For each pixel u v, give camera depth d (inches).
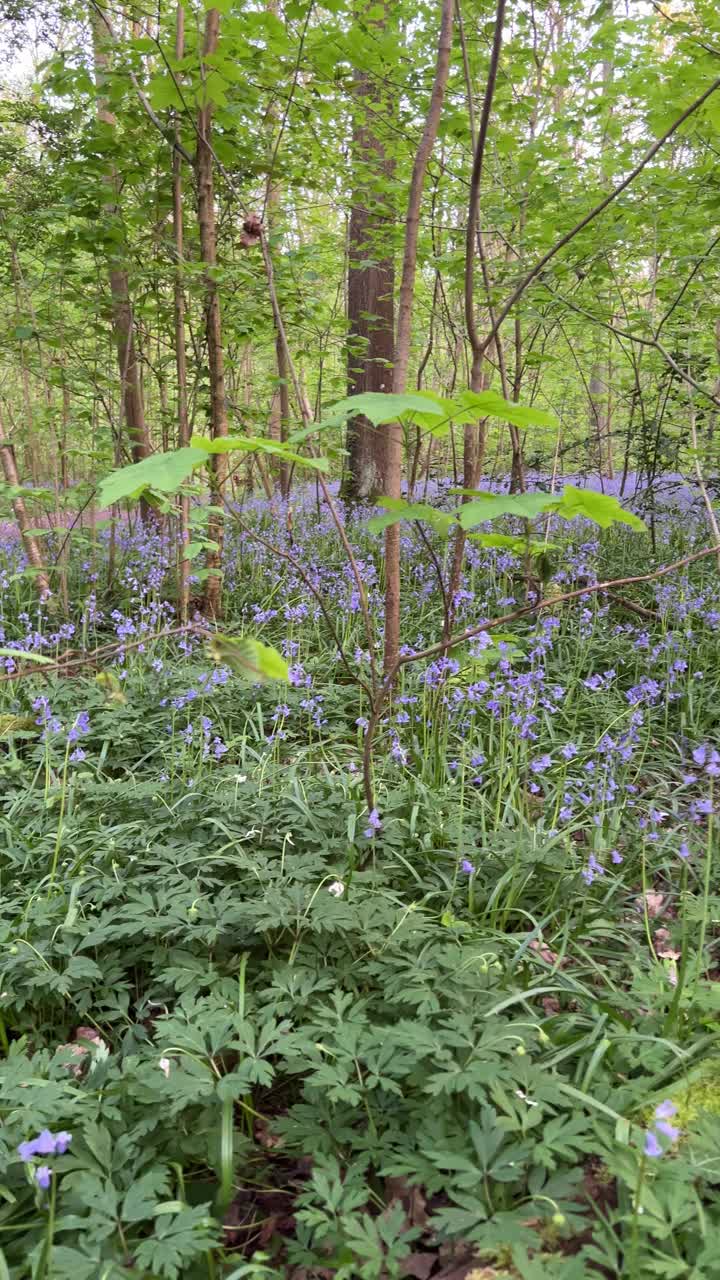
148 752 177.0
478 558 271.7
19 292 269.7
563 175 249.3
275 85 227.6
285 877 116.2
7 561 309.1
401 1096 82.1
